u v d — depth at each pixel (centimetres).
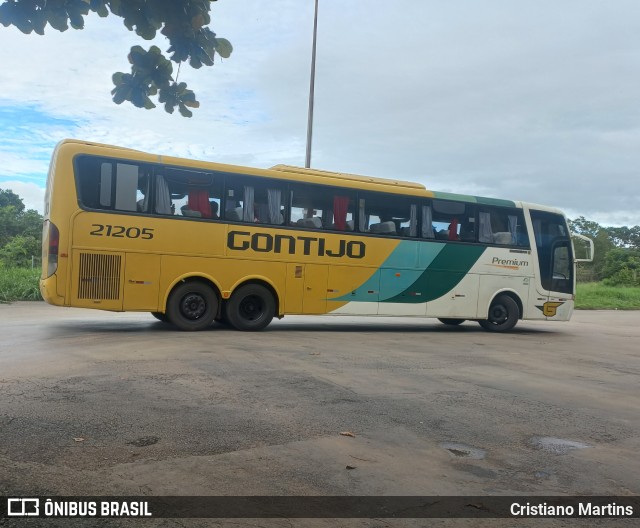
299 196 1210
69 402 556
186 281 1109
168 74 323
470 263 1383
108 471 399
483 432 525
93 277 1027
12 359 756
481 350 1059
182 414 534
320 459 437
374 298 1274
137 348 867
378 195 1291
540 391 707
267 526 331
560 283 1499
